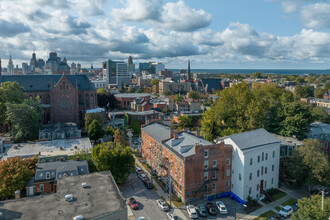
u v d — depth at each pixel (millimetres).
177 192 63344
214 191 62938
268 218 54812
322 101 172750
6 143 97750
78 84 137375
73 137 99938
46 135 98000
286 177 73062
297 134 83250
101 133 107812
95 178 50688
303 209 45000
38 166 63031
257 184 63344
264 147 63656
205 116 101062
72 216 37281
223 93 99688
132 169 69750
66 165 63688
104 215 37688
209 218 54688
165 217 54719
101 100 184125
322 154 63906
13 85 113375
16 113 98938
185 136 71625
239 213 56906
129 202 60188
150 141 82062
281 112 90688
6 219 36219
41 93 131000
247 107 90750
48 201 41500
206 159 60875
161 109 174500
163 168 70500
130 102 187000
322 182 62000
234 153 62906
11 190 56406
